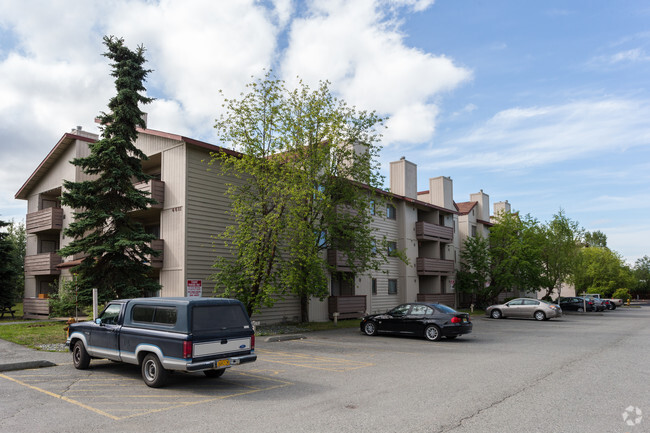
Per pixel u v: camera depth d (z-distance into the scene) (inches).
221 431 246.2
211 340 345.7
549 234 1692.9
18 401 311.4
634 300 3083.2
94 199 696.4
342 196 905.5
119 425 257.4
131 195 721.0
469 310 1517.0
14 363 422.6
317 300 1026.7
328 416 273.6
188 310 340.8
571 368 437.4
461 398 316.2
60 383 367.9
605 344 637.9
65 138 1016.2
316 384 366.9
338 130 847.1
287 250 781.9
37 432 245.6
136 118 735.1
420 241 1471.5
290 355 529.0
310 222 829.2
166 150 855.7
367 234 904.9
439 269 1430.9
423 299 1347.2
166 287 821.9
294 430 247.1
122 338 379.9
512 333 808.9
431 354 539.2
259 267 756.6
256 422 262.1
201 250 823.1
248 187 797.2
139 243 698.2
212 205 851.4
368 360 493.0
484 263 1535.4
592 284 2561.5
